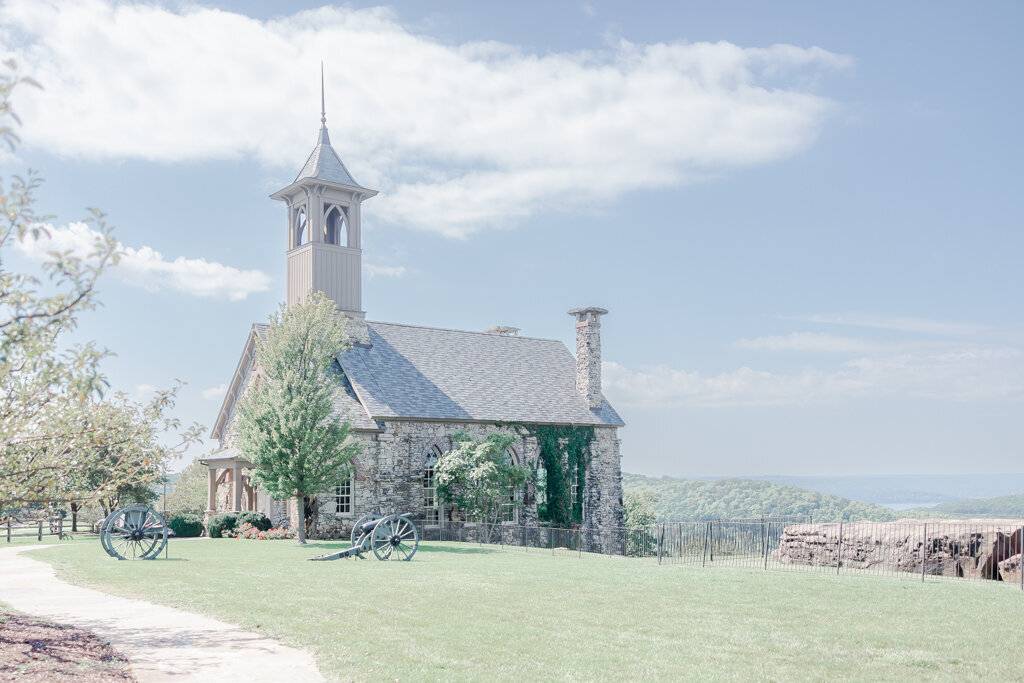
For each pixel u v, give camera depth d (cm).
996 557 2448
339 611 1603
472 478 4338
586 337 5569
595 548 4997
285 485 3534
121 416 1277
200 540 3888
